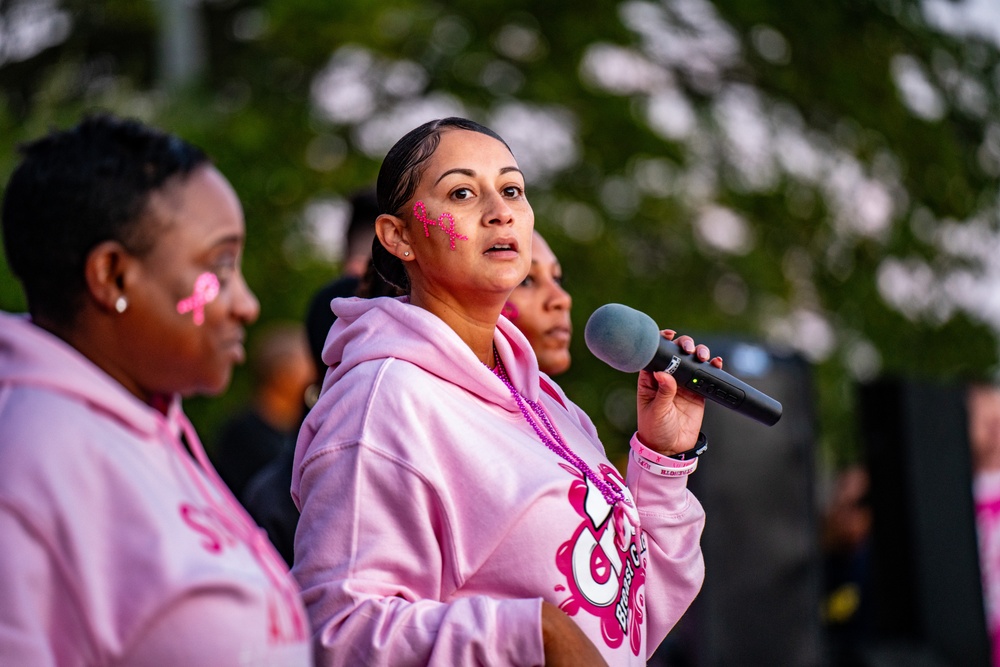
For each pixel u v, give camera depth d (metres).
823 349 16.17
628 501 2.90
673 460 3.11
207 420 12.36
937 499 7.61
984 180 16.34
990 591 7.73
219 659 2.01
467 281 2.88
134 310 2.16
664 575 3.11
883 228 16.38
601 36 15.96
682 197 16.41
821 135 16.39
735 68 16.59
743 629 6.98
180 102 14.04
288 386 6.91
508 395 2.87
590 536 2.74
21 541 1.94
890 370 16.11
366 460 2.67
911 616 7.62
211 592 2.04
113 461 2.04
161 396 2.30
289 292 13.39
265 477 4.34
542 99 15.67
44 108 12.77
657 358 3.07
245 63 15.96
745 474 7.10
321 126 14.93
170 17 15.12
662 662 7.40
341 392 2.80
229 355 2.27
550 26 16.06
